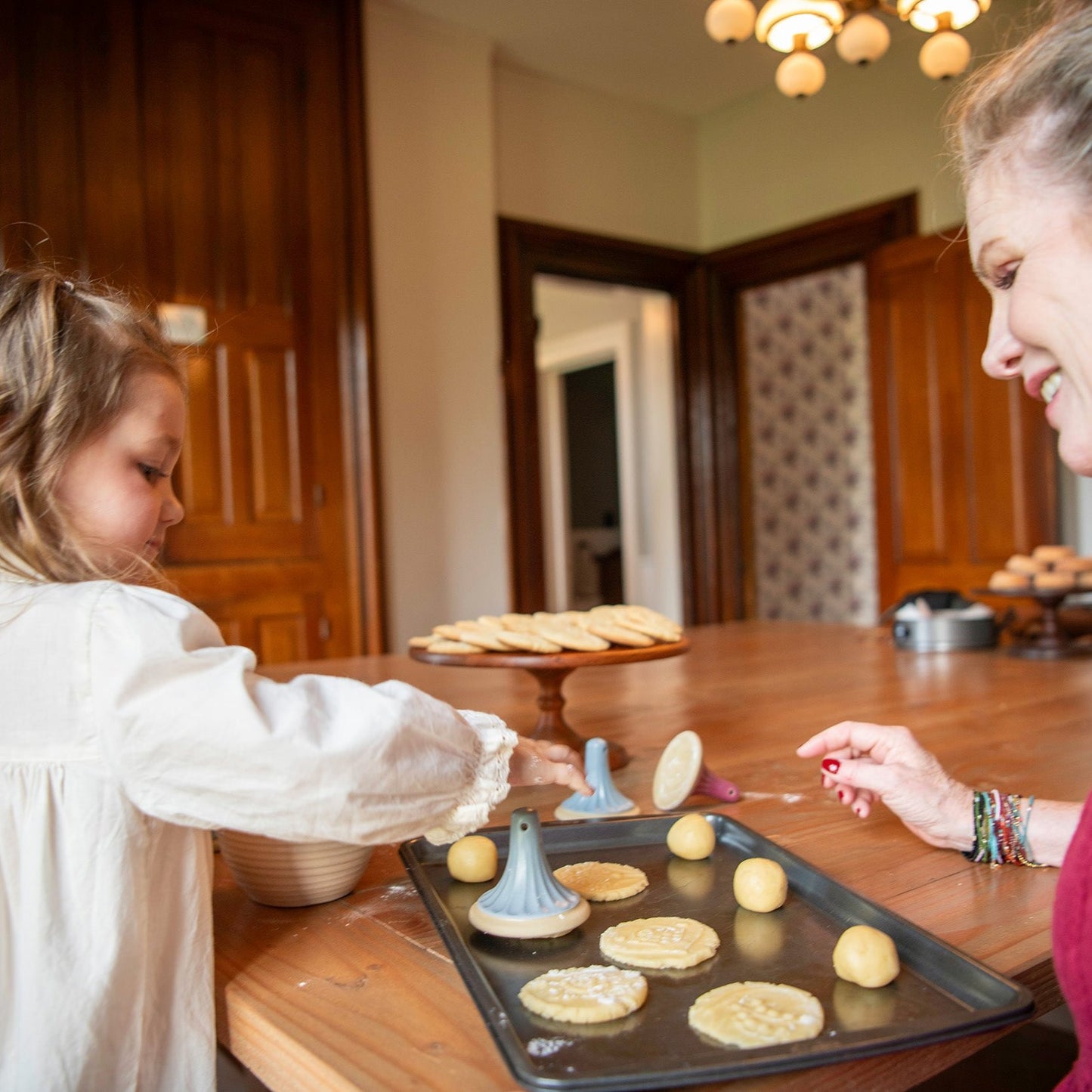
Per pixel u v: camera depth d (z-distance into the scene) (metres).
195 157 3.17
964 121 0.64
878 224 4.16
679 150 4.74
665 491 5.18
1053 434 3.56
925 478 3.91
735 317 4.84
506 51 3.98
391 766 0.65
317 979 0.67
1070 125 0.56
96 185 2.98
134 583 0.76
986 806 0.87
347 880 0.82
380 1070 0.55
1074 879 0.58
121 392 0.71
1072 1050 1.77
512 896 0.73
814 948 0.68
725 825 0.92
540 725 1.28
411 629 3.63
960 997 0.60
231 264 3.24
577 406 8.64
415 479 3.66
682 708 1.61
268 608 3.30
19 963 0.63
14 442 0.68
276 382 3.33
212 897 0.85
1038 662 2.02
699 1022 0.56
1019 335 0.62
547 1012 0.58
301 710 0.64
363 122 3.47
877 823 0.99
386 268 3.60
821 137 4.35
